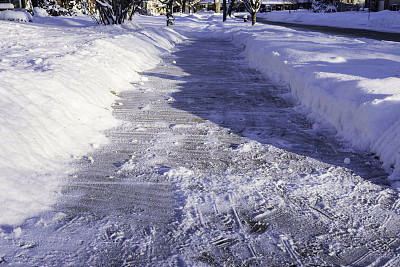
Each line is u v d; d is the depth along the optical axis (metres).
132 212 3.67
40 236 3.22
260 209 3.75
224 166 4.76
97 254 3.03
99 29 18.31
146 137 5.75
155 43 16.33
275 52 11.20
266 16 62.28
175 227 3.44
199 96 8.31
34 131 4.93
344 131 5.79
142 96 8.23
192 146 5.41
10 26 16.08
